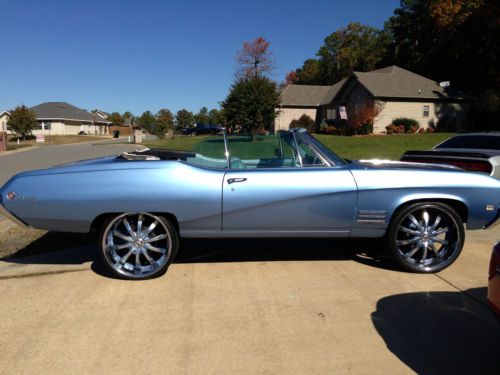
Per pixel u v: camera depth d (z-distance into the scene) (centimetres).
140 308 355
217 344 301
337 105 3931
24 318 339
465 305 359
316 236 425
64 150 3200
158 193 396
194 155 478
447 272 430
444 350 292
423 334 313
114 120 9794
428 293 383
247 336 311
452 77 4347
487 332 316
